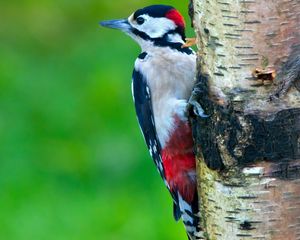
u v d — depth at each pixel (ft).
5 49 62.49
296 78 26.96
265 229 27.61
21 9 63.87
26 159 51.03
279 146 27.22
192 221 33.14
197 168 29.27
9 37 63.10
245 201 27.71
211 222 28.58
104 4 62.59
